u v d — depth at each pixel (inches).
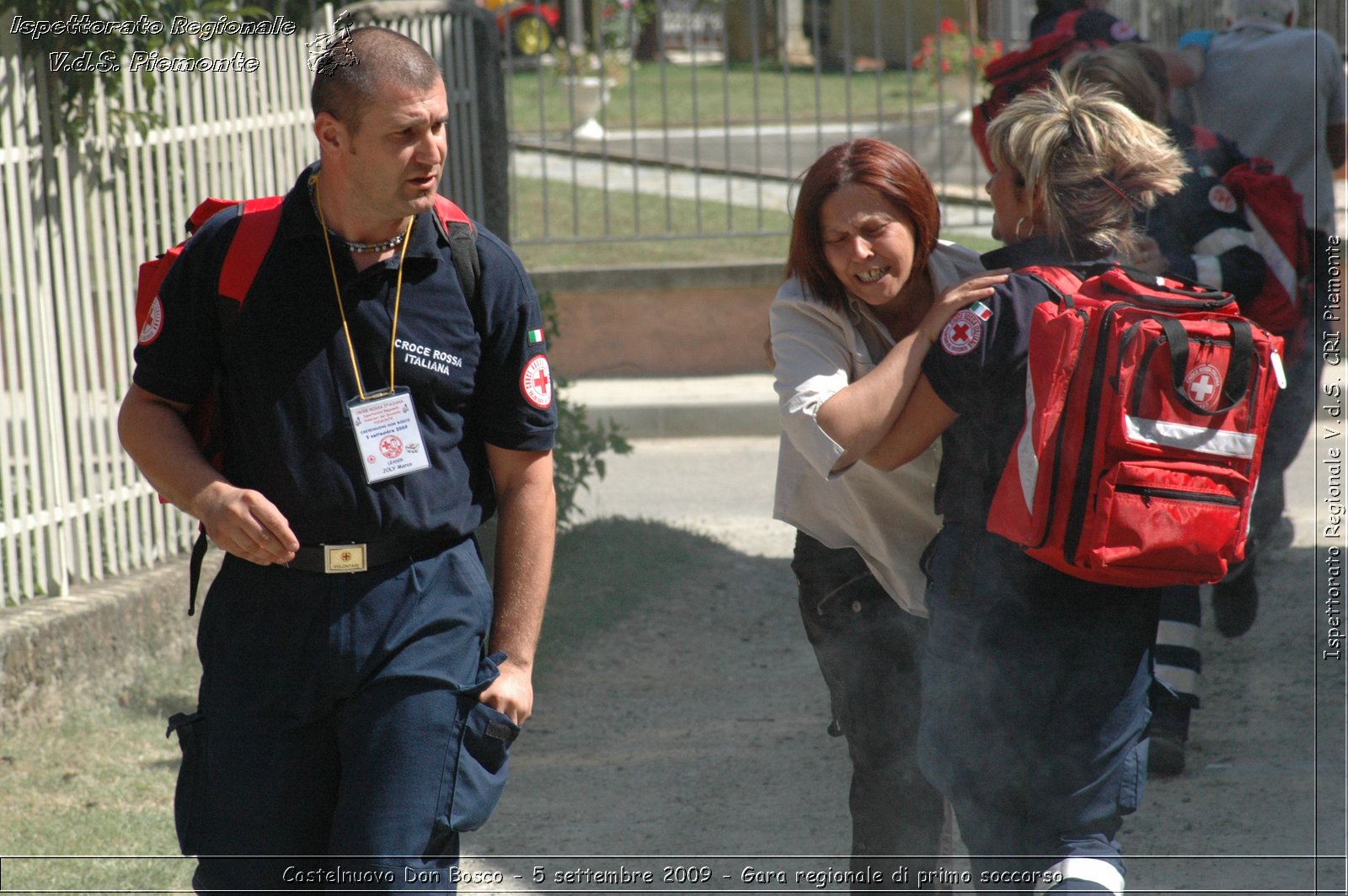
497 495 267.6
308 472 243.0
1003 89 501.4
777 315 283.4
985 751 263.7
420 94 233.9
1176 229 366.3
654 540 634.2
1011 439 255.8
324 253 242.7
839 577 300.0
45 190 486.0
